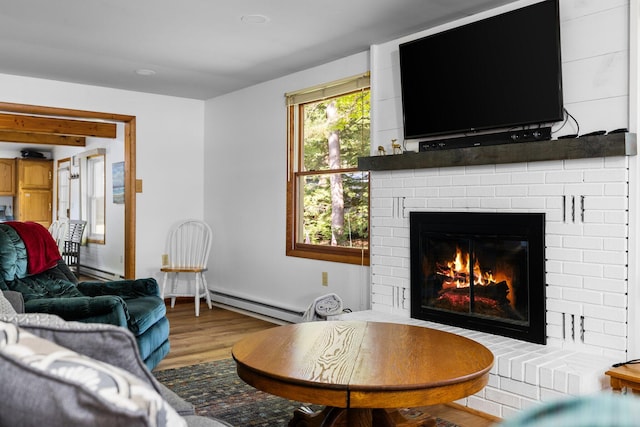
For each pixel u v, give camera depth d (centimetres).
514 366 263
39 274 336
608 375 243
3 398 83
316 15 345
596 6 278
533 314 297
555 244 288
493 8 330
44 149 1021
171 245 592
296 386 171
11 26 364
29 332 99
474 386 179
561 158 280
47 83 512
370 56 408
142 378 102
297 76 488
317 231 475
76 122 630
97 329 100
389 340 221
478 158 318
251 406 279
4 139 779
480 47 318
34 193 1000
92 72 486
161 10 336
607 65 274
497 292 317
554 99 287
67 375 81
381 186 389
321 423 203
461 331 327
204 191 616
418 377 172
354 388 164
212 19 352
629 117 264
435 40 342
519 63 300
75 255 785
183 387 308
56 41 397
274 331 237
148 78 510
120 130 688
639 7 261
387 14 342
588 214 275
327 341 218
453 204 341
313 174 476
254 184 539
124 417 78
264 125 526
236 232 565
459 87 332
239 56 437
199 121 613
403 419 231
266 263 524
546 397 251
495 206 317
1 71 481
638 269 259
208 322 496
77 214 896
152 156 580
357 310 429
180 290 602
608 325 268
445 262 346
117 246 729
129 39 393
